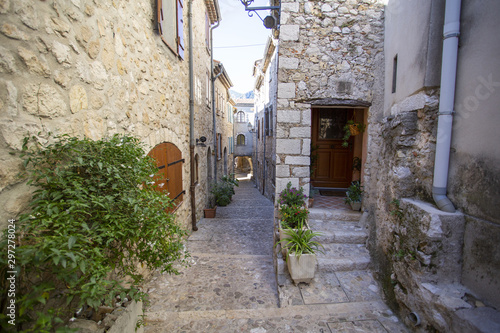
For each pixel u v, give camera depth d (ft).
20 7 4.87
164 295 10.80
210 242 18.60
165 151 14.33
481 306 6.25
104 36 8.10
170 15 15.72
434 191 7.76
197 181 24.75
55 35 5.84
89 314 5.90
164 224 6.51
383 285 10.03
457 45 7.25
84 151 5.72
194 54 22.48
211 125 35.04
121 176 5.94
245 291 11.11
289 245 10.94
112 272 8.27
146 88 11.69
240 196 47.37
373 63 13.50
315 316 8.84
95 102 7.57
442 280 7.27
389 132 10.57
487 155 6.31
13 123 4.71
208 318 8.92
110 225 5.51
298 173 14.06
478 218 6.63
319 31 13.41
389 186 10.30
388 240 10.01
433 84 8.13
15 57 4.77
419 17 8.74
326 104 13.80
